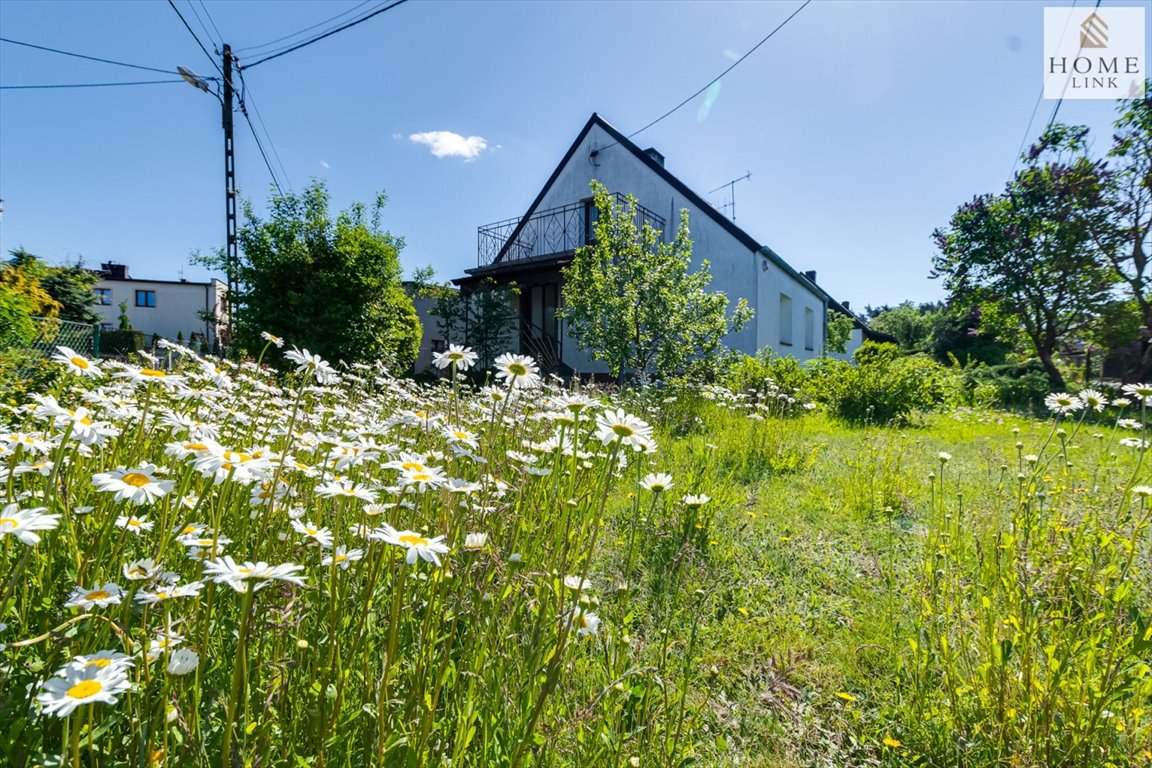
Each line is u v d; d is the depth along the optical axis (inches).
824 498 160.9
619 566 99.5
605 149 673.6
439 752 43.7
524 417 120.8
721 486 152.3
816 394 398.0
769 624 91.2
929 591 84.1
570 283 465.7
